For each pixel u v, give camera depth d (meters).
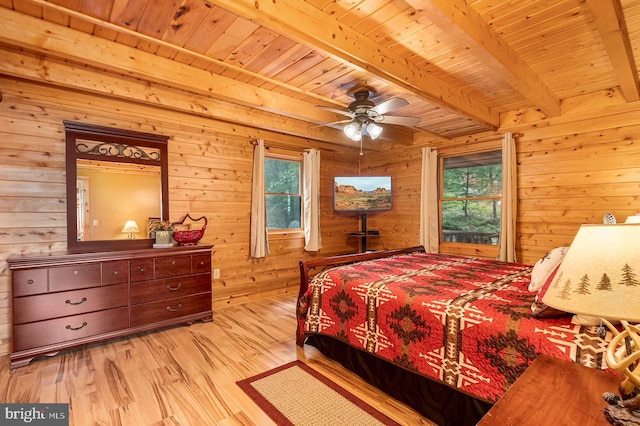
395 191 5.41
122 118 3.43
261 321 3.63
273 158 4.85
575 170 3.56
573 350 1.42
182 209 3.84
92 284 2.87
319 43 2.09
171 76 2.69
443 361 1.86
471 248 4.53
